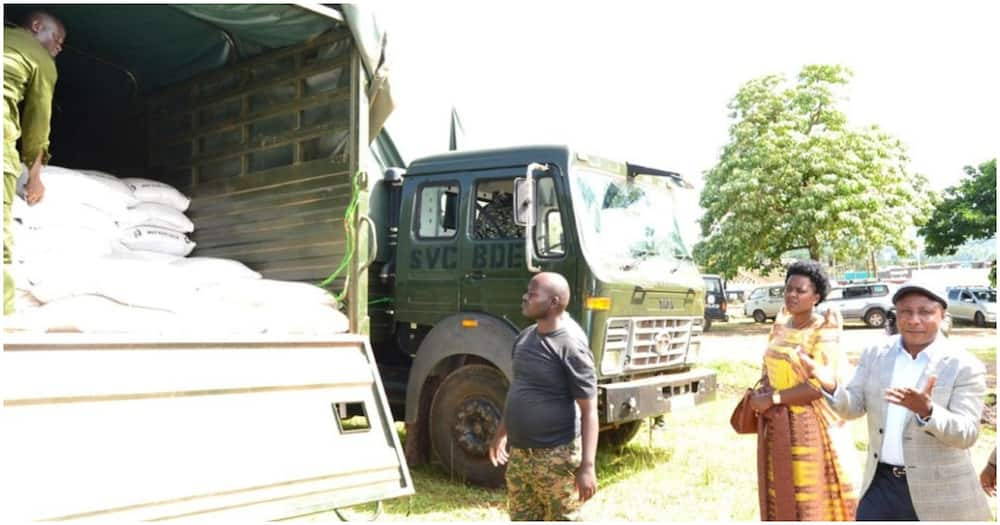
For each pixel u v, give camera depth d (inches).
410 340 247.8
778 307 1005.2
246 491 127.3
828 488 130.7
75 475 109.9
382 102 194.7
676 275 247.6
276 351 145.4
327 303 177.0
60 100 247.3
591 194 224.5
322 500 137.9
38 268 136.9
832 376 128.3
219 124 217.3
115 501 111.9
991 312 903.1
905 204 989.2
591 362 128.3
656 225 249.8
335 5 178.4
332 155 188.5
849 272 1539.1
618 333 218.5
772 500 134.2
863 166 979.9
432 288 239.0
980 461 257.0
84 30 203.3
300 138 196.1
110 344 122.0
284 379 142.3
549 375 126.6
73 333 124.1
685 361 252.5
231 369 135.3
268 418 137.2
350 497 142.4
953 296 952.9
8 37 136.9
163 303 144.1
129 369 122.0
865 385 124.0
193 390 128.3
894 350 121.5
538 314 129.3
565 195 217.2
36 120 141.9
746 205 995.9
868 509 118.6
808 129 1012.5
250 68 209.8
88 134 254.1
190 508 119.9
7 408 106.7
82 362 117.1
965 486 111.8
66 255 156.4
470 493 216.7
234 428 131.2
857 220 941.8
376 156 255.3
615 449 271.7
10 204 131.8
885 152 995.9
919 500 112.6
